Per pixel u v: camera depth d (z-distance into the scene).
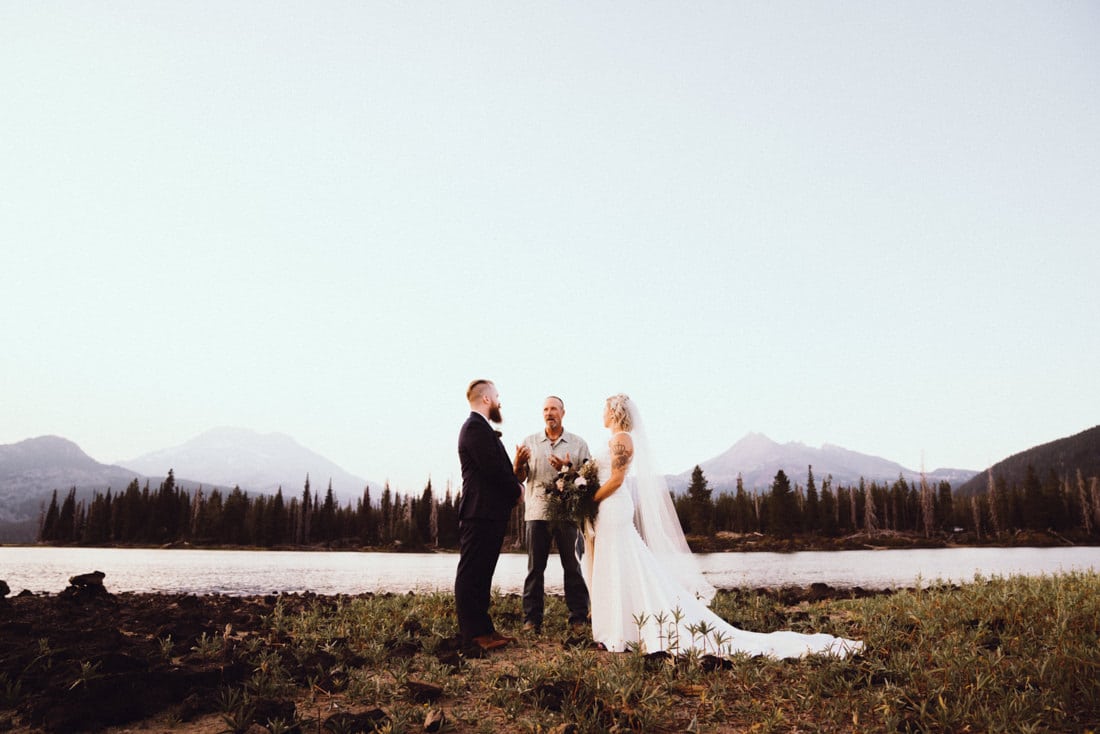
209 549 104.06
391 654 5.75
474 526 6.38
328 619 7.72
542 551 7.63
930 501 124.62
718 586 17.86
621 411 7.02
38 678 4.16
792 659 5.57
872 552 76.25
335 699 4.46
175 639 5.92
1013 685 4.43
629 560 6.37
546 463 7.79
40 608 7.57
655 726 4.04
